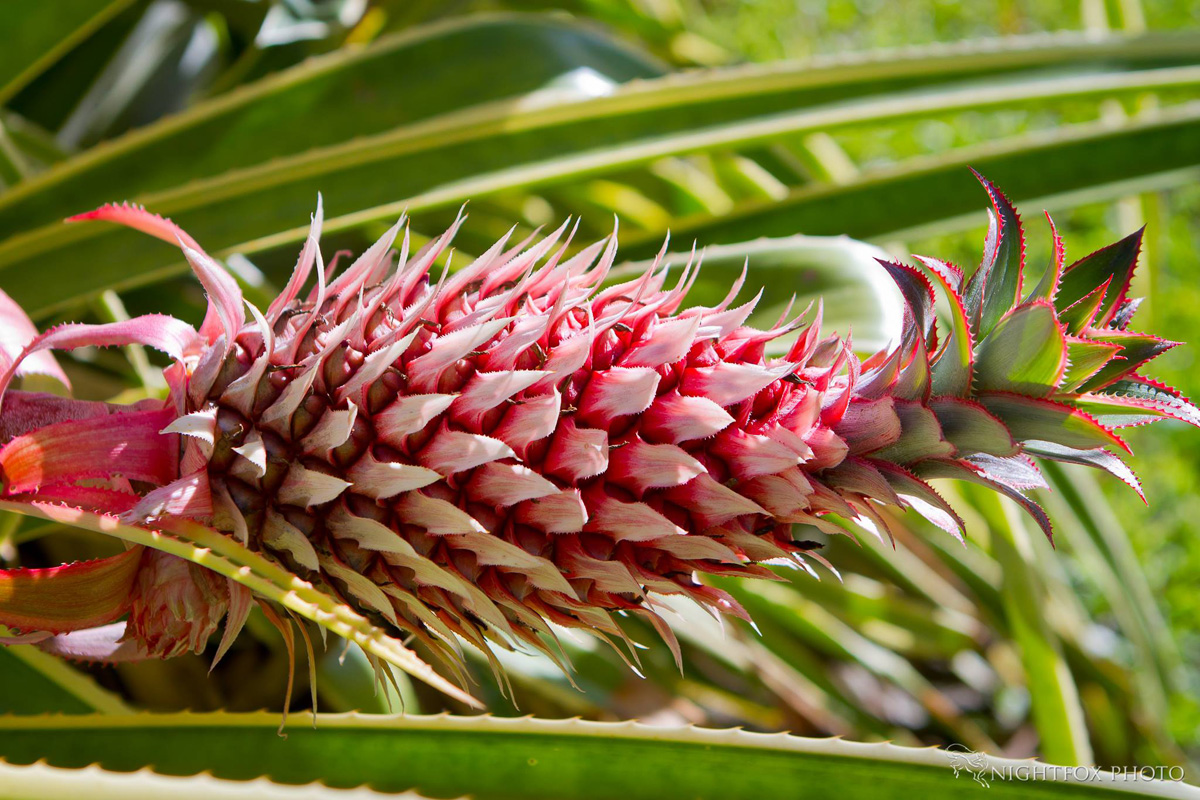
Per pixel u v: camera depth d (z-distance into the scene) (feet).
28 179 3.65
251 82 5.16
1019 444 3.06
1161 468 7.61
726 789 3.30
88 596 3.08
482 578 3.08
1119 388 3.15
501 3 7.10
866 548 6.41
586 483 3.05
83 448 3.05
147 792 3.05
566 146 3.78
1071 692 4.59
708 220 4.09
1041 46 4.09
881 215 4.09
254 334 3.08
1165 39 4.12
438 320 3.09
